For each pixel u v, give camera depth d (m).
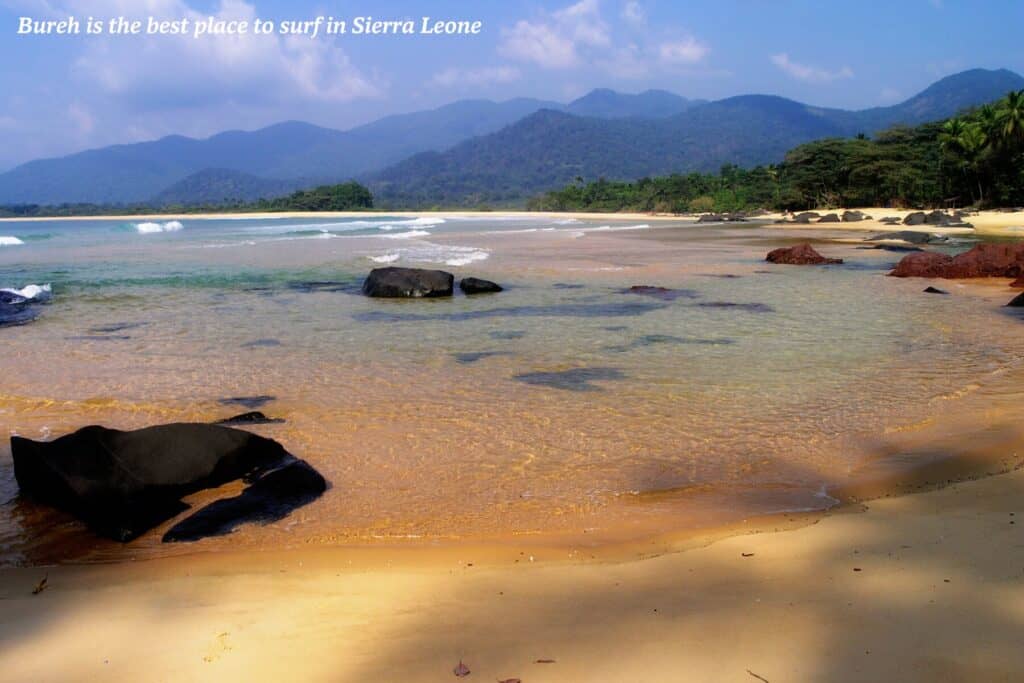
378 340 15.25
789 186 101.38
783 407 10.19
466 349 14.31
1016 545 5.39
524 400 10.71
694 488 7.36
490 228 72.81
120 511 6.62
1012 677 3.72
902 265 26.17
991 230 53.19
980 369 12.16
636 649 4.15
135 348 14.54
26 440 7.41
